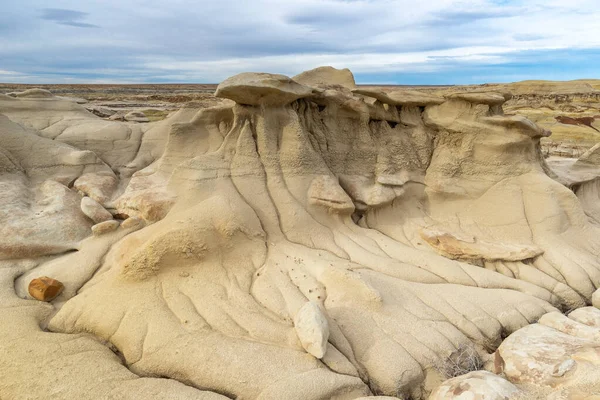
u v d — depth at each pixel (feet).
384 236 45.24
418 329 31.45
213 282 34.81
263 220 42.32
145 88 507.71
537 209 46.44
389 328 31.30
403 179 50.06
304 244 41.78
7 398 24.50
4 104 71.31
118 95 290.35
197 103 73.26
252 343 28.45
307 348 27.73
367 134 50.72
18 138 56.75
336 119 50.57
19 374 26.00
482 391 24.44
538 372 27.04
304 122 49.11
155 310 31.58
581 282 40.14
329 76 62.28
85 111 79.77
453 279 38.83
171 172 52.49
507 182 48.29
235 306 32.27
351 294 33.58
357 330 30.99
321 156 49.29
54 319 32.37
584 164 63.67
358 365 28.58
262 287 34.63
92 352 28.37
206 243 36.45
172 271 35.09
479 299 35.58
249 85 41.73
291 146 45.91
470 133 49.16
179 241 35.22
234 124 46.78
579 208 47.09
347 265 37.91
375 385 27.68
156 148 67.56
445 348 30.25
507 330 33.71
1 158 51.75
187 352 27.86
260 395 24.66
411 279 38.06
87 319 32.07
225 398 24.53
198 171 44.62
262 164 45.65
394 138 51.19
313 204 44.83
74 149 59.21
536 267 42.68
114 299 33.06
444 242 43.88
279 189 44.73
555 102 209.87
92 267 39.19
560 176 58.44
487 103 48.34
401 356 28.96
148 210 44.29
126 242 39.45
